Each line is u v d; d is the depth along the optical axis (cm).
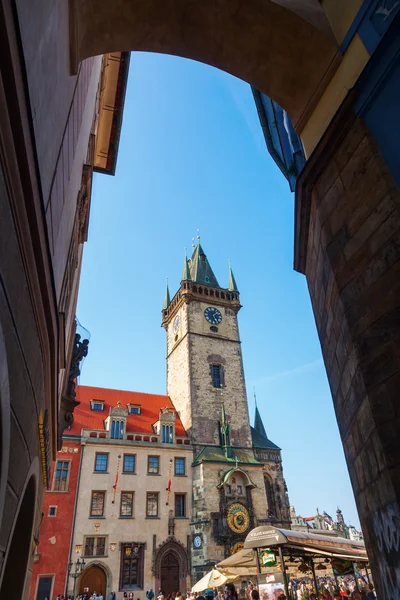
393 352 450
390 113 506
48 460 962
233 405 5588
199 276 6981
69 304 1297
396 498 421
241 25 708
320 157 645
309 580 3759
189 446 4994
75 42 645
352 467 600
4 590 818
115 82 1762
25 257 409
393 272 468
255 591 1339
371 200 522
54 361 754
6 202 317
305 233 772
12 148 312
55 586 3703
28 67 360
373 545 520
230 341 6178
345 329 556
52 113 520
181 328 6206
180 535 4400
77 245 1395
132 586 3994
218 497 4625
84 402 5228
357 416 539
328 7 680
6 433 346
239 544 4350
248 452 5303
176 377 5981
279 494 5169
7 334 358
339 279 570
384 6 545
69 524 4019
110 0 690
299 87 745
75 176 955
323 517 12044
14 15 276
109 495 4316
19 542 816
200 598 1463
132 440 4766
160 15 720
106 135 1995
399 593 430
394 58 505
